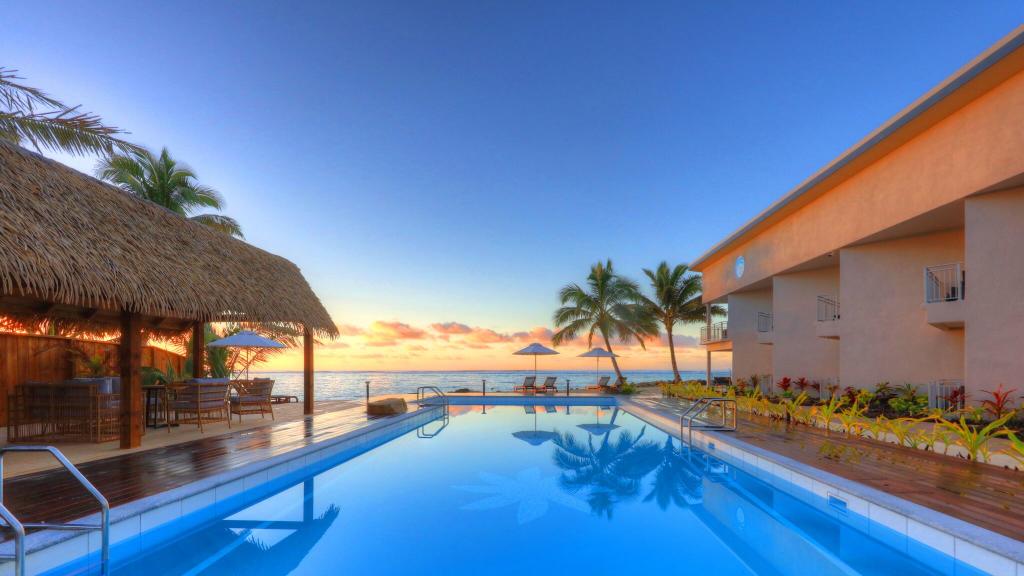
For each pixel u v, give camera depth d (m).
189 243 9.80
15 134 9.39
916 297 11.98
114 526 4.35
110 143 9.95
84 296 6.22
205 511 5.43
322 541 4.84
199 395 9.43
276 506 5.96
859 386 12.56
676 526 5.29
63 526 3.95
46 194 6.88
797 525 5.33
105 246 7.09
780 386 15.69
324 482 7.12
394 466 8.19
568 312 27.55
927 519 4.22
